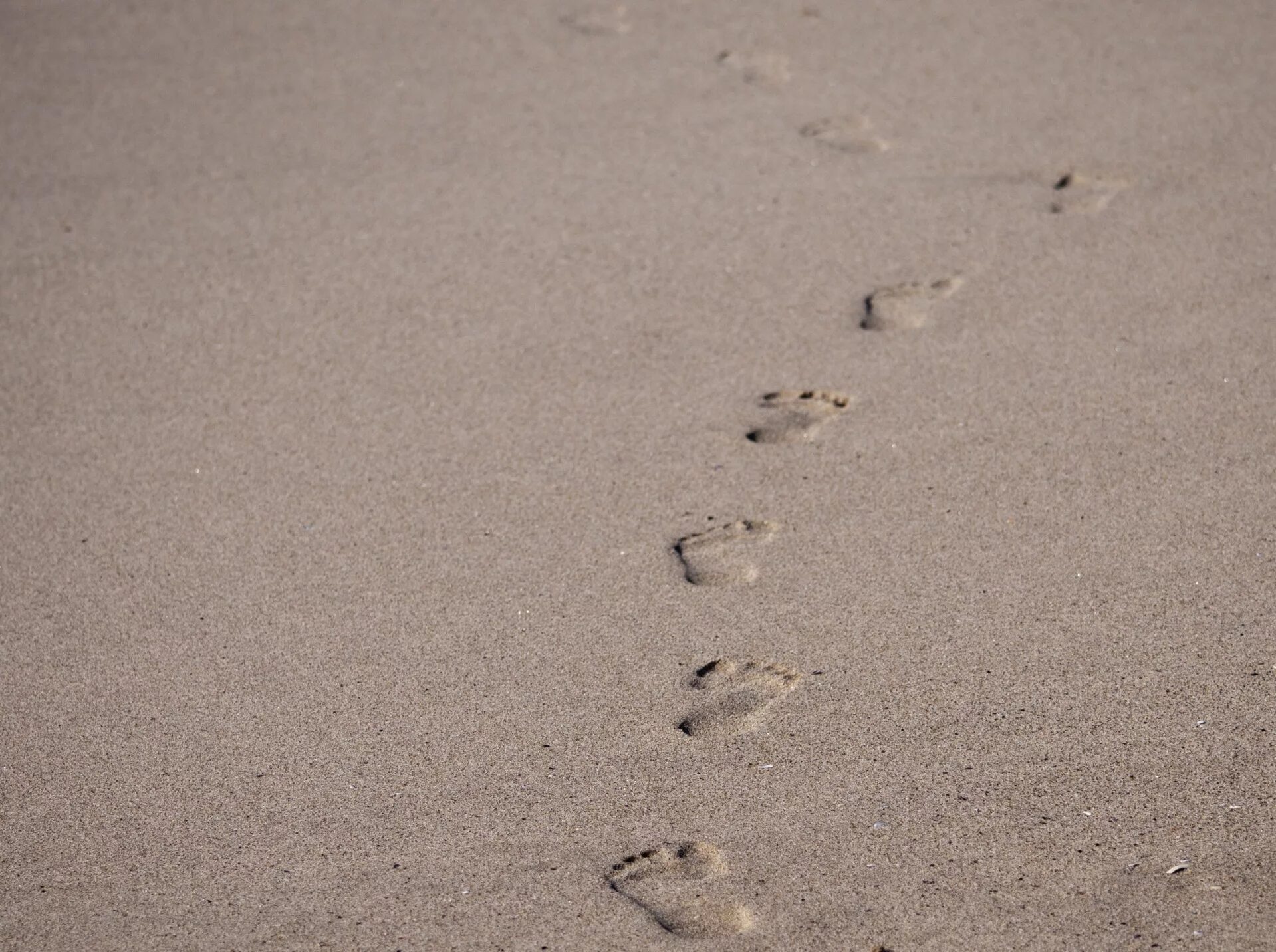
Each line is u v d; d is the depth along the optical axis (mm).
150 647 4066
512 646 4047
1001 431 4293
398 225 4781
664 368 4449
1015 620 4035
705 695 3975
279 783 3908
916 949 3730
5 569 4176
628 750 3924
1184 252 4594
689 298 4582
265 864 3836
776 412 4355
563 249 4707
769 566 4125
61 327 4590
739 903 3775
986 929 3742
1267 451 4227
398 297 4625
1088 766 3875
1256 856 3785
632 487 4254
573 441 4336
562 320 4555
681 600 4090
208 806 3891
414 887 3809
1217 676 3953
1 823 3883
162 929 3783
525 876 3811
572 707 3973
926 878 3787
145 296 4648
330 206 4840
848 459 4273
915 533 4152
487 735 3947
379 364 4488
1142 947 3721
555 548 4172
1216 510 4148
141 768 3930
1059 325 4469
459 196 4848
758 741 3922
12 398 4453
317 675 4023
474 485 4273
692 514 4207
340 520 4230
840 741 3916
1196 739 3891
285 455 4336
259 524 4230
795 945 3738
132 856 3850
